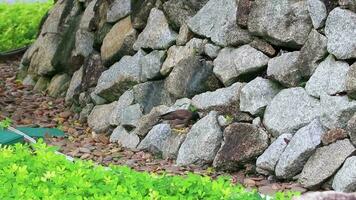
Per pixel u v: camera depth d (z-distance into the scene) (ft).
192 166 33.35
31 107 43.62
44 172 26.12
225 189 24.31
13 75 50.83
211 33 35.35
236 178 31.73
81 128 40.27
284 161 30.63
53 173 25.43
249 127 32.48
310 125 30.63
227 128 33.01
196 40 36.04
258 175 31.83
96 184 24.99
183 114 35.35
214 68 34.76
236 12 34.35
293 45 32.24
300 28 31.94
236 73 33.81
